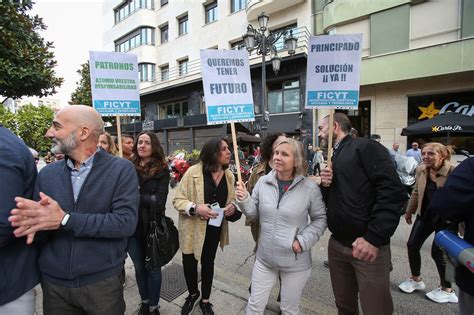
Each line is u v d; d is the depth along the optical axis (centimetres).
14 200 132
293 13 1513
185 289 316
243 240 499
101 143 296
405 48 1131
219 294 303
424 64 1079
